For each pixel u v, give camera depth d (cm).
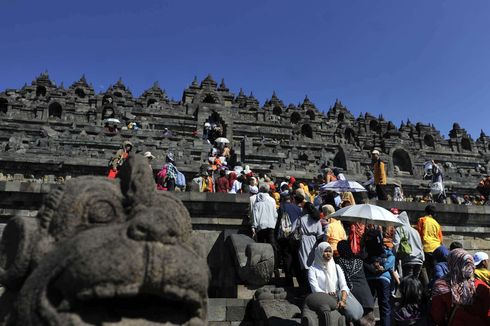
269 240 829
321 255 624
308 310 568
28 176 2181
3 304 305
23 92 5575
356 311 596
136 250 255
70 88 5866
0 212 912
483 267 649
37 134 3681
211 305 668
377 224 761
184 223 309
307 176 2600
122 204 308
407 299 637
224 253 853
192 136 4350
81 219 296
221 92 5400
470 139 6444
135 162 315
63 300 254
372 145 5125
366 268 683
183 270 262
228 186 1380
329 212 853
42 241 293
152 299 282
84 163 2241
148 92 5919
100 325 255
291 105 6412
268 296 653
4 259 309
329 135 5369
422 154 5775
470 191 3269
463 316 469
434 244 884
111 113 4503
